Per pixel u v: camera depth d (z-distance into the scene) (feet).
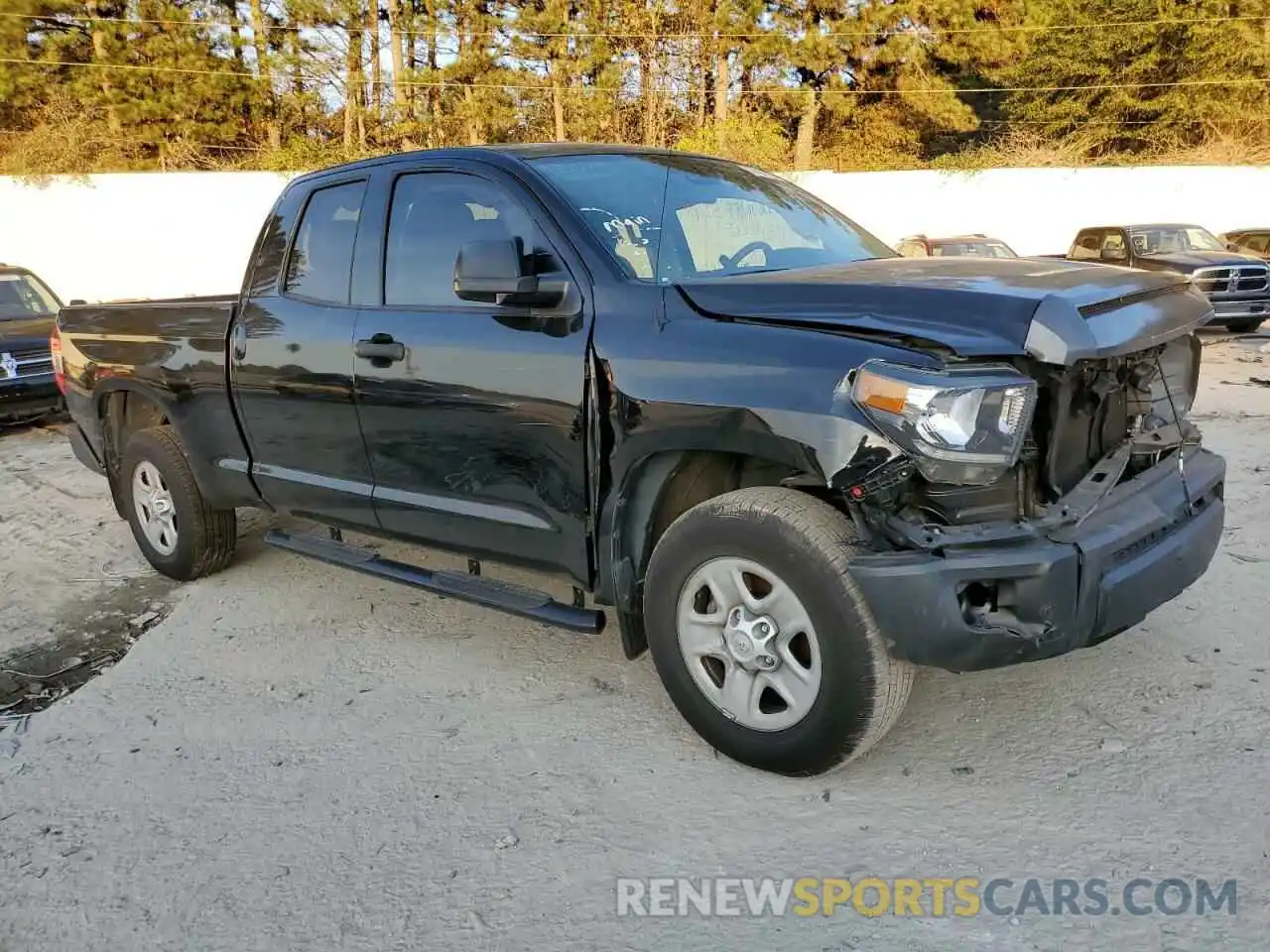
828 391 8.70
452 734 11.18
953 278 9.63
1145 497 9.75
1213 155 96.99
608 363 10.19
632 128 103.91
